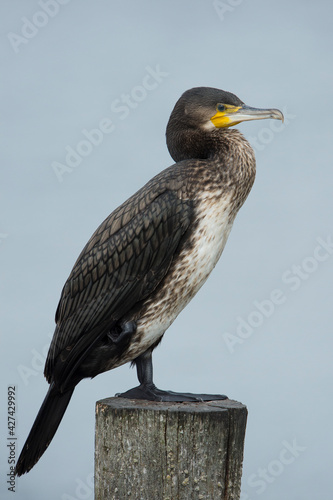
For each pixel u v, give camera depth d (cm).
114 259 841
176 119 943
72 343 855
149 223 828
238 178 873
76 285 866
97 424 734
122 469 708
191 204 834
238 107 923
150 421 704
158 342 877
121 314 841
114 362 856
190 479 697
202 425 698
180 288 848
